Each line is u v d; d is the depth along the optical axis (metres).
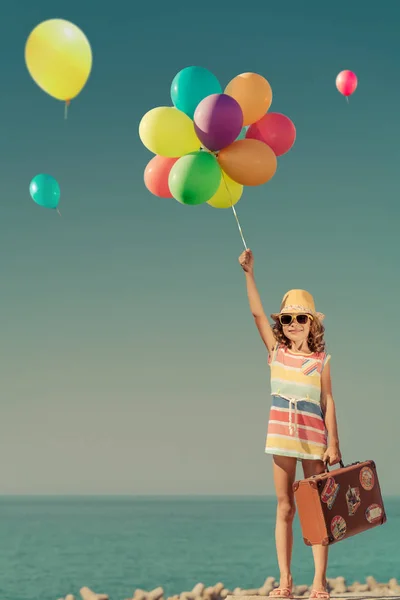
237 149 6.29
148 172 6.68
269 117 6.67
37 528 70.12
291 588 5.50
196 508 185.50
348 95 9.49
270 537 52.59
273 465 5.64
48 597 19.56
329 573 23.12
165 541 48.09
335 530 5.25
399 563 26.38
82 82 6.02
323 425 5.67
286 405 5.64
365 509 5.46
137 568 27.72
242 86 6.46
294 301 5.95
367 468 5.57
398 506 154.88
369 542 38.56
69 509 171.75
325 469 5.63
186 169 6.12
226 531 62.47
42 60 5.85
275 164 6.42
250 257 6.22
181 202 6.31
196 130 6.21
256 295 6.09
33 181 7.88
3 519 99.00
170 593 20.00
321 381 5.73
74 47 5.86
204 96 6.42
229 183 6.56
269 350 5.93
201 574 24.81
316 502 5.22
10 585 22.31
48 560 32.62
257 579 22.33
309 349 5.86
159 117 6.33
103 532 61.22
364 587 11.35
